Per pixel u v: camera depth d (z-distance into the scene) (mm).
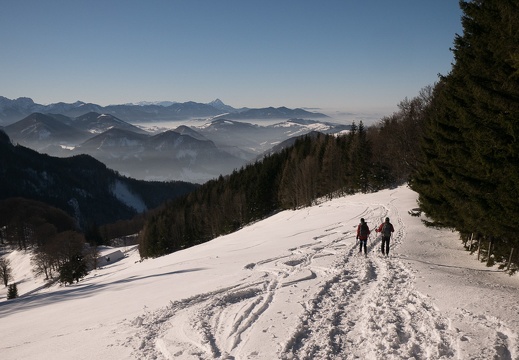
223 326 9430
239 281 14547
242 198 77125
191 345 8414
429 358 6867
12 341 10758
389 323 8578
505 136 11766
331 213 42688
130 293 16250
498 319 8297
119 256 103312
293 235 30016
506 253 14016
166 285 16578
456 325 8156
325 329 8594
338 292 11664
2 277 92062
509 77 11039
